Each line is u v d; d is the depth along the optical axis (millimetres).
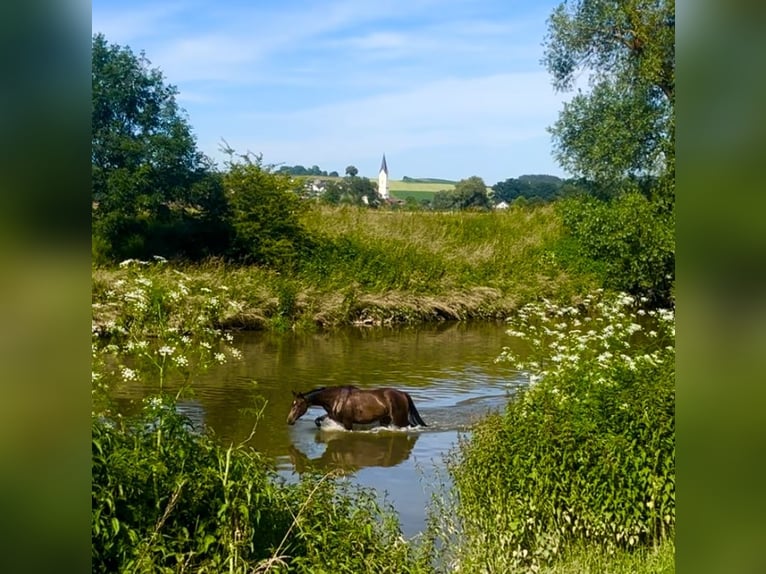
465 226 35969
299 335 24594
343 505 6703
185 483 5430
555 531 7473
